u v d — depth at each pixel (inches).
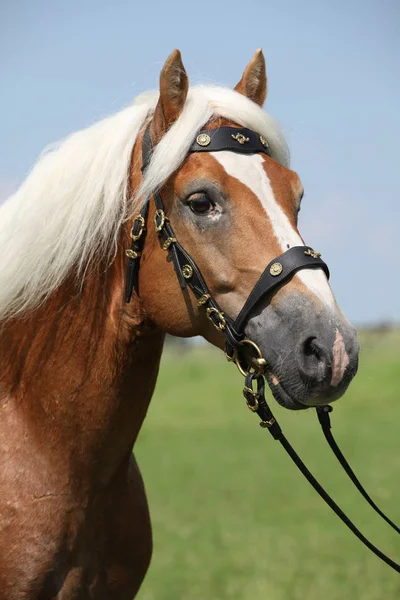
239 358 141.9
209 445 682.8
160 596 284.4
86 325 147.6
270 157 146.4
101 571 150.5
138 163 149.7
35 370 148.1
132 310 148.8
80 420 145.6
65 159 150.6
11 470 142.3
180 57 145.7
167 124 146.9
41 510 140.9
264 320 135.9
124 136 149.3
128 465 156.3
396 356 1451.8
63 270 146.7
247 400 140.9
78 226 146.3
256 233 137.2
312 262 135.6
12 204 153.2
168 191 143.5
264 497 464.1
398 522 399.2
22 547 138.8
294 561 329.4
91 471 146.8
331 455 606.9
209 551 348.8
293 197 143.4
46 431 144.6
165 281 144.9
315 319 131.3
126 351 148.4
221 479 521.7
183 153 141.1
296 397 132.8
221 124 145.6
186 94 147.1
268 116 150.6
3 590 137.7
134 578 156.9
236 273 137.8
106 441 147.5
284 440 145.0
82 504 145.8
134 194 148.0
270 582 297.1
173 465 582.6
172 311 145.4
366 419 834.8
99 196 146.8
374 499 452.4
